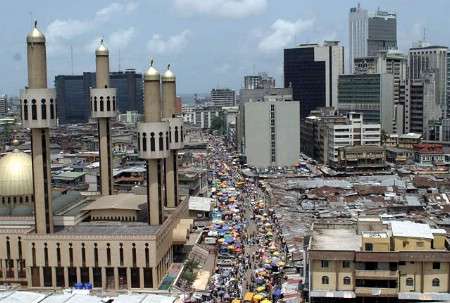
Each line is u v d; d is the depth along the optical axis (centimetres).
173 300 12950
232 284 15875
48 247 15725
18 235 16225
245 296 14525
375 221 15375
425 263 13488
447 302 12269
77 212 17700
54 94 15862
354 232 15612
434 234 13988
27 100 15525
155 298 12938
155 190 16900
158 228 16538
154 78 16538
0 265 16400
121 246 15612
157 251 15738
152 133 16525
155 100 16612
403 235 13775
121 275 15738
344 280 13712
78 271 15750
